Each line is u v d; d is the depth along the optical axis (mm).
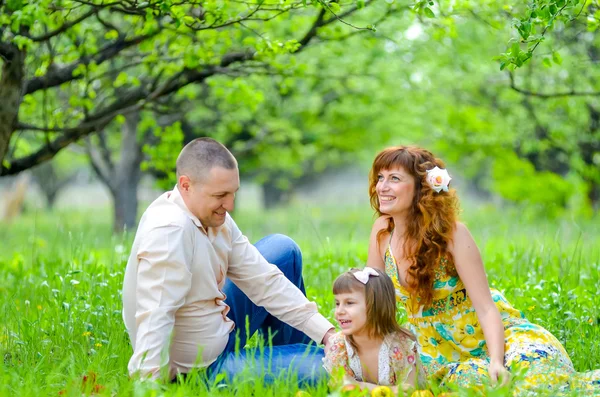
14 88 6316
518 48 4484
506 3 6605
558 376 3766
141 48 7184
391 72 14250
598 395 3598
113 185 15391
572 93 7355
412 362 3896
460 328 4105
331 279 6781
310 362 4004
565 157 17406
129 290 3939
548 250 7465
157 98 7609
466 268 3979
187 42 7137
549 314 5293
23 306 5898
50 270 6570
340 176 59000
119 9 5926
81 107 8172
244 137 18531
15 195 25219
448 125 15812
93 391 3742
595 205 17500
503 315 4180
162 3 5375
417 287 4062
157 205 3941
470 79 14875
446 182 4012
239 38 8461
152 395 3332
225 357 4070
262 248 4547
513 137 15461
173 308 3762
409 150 4129
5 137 6438
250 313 4414
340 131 18078
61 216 7891
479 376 3820
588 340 4801
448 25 6984
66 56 7102
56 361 4340
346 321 3846
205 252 3908
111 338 4527
